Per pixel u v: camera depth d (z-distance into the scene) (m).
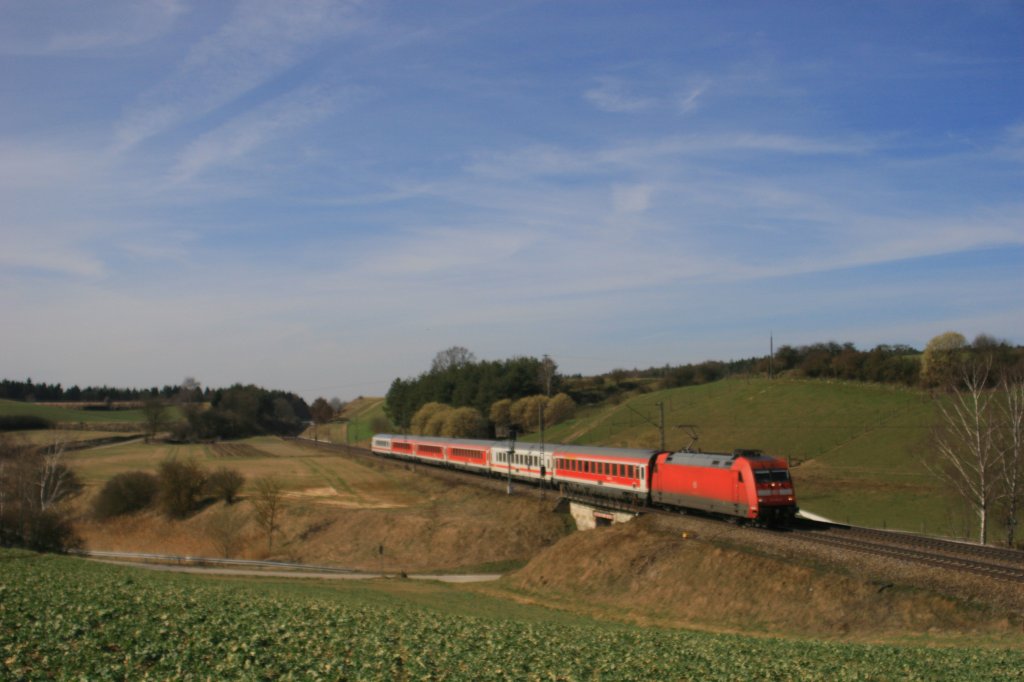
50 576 40.06
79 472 109.06
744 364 161.75
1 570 42.22
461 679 21.20
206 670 20.95
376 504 87.19
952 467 54.97
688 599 39.59
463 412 137.88
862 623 31.95
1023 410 52.19
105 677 19.30
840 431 90.50
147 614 28.70
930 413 86.62
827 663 23.72
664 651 26.45
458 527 69.56
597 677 22.06
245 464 127.31
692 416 114.25
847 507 63.47
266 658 22.59
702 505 48.25
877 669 22.64
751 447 91.75
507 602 46.25
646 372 192.50
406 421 176.62
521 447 80.44
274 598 37.78
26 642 22.33
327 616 31.64
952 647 27.12
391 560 66.94
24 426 168.25
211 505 92.00
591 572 47.50
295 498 92.00
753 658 24.81
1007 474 50.88
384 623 30.84
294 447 165.38
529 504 72.06
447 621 32.75
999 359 87.06
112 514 92.06
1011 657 24.02
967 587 30.95
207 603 32.94
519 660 24.16
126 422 194.75
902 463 75.25
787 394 112.06
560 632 31.06
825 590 34.53
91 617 26.89
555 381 166.62
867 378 109.31
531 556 63.59
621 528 51.69
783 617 34.56
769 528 44.03
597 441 113.81
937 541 39.19
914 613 30.95
